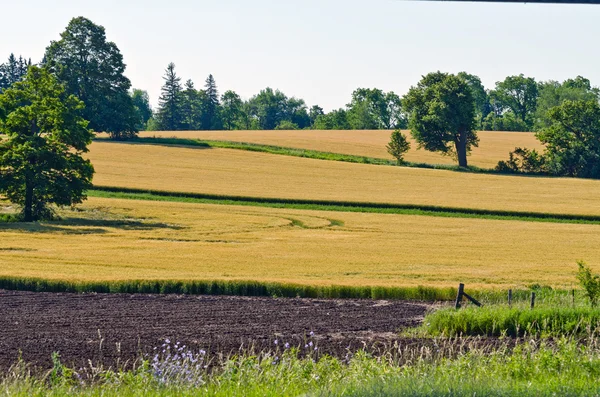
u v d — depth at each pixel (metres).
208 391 21.20
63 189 106.75
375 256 79.44
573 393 20.11
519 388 20.56
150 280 57.75
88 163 111.12
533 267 73.25
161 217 108.62
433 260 77.25
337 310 50.16
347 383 21.80
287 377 23.70
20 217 105.44
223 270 67.19
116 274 62.28
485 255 81.88
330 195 133.62
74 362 32.84
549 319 37.94
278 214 115.25
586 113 183.38
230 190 134.88
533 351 29.45
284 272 67.00
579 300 47.72
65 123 109.62
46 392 22.17
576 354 28.09
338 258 77.38
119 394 21.69
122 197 127.81
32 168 103.94
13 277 57.50
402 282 60.69
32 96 111.88
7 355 34.12
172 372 23.50
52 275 59.38
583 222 117.44
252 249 83.12
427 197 135.62
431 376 22.27
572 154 182.25
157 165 163.62
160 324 43.66
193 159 175.25
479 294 54.78
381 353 34.44
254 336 39.84
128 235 92.19
